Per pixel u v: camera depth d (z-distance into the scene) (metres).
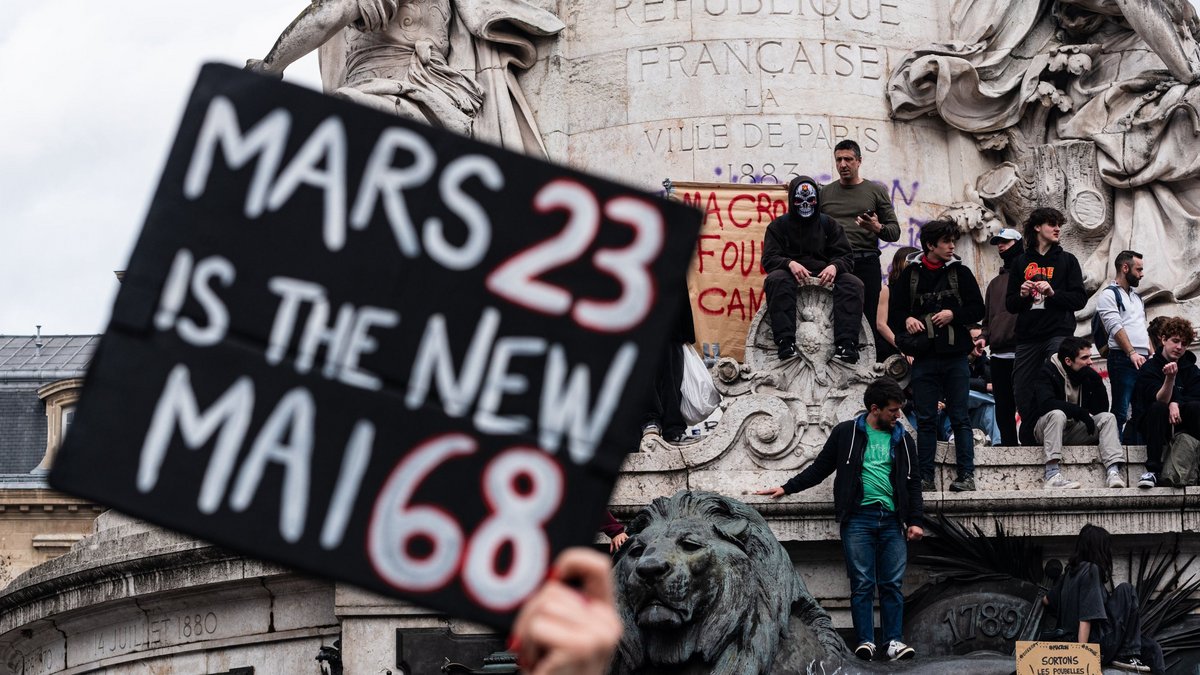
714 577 11.03
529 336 3.99
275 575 13.46
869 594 12.13
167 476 3.90
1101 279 16.42
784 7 16.97
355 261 4.01
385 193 4.03
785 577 11.48
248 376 3.96
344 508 3.90
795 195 13.59
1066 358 13.36
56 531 32.91
